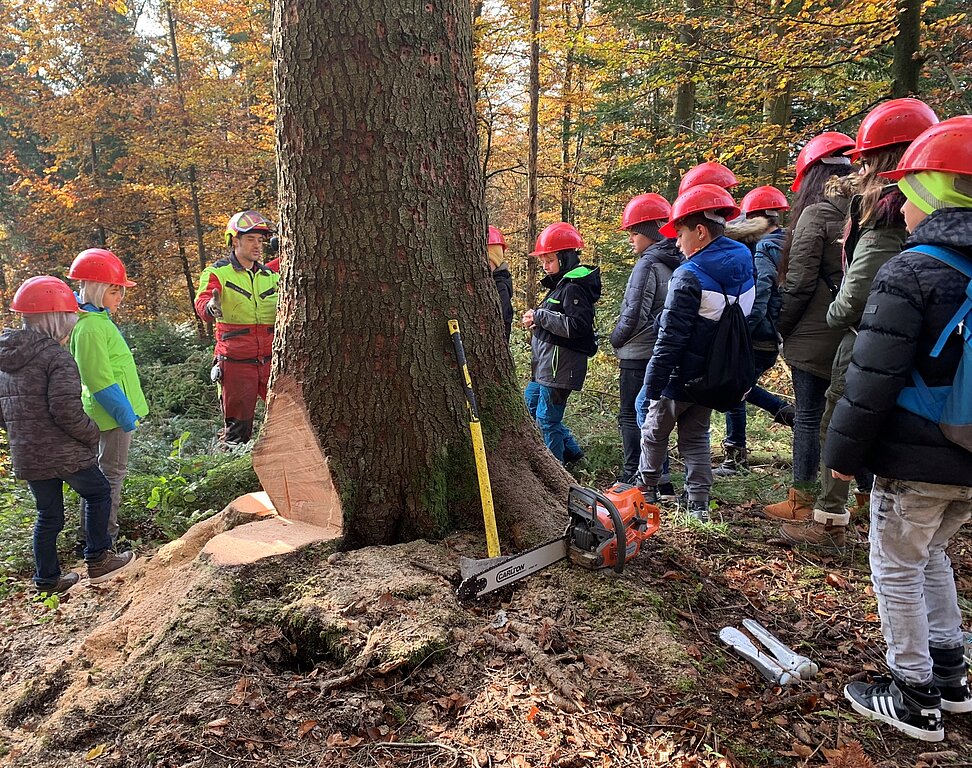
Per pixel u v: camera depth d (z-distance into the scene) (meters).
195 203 16.33
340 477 2.95
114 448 3.93
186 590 2.60
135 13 15.76
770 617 2.81
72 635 2.86
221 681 2.19
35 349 3.37
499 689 2.14
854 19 7.60
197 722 2.01
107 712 2.09
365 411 2.96
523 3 11.12
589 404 7.44
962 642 2.27
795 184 3.88
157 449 5.73
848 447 2.04
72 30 15.23
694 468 3.77
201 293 5.70
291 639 2.46
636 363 4.52
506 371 3.20
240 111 15.43
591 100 12.87
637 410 4.38
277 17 2.86
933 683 2.17
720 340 3.36
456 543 2.96
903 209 2.10
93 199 16.98
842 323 3.05
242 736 1.96
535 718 2.03
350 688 2.17
